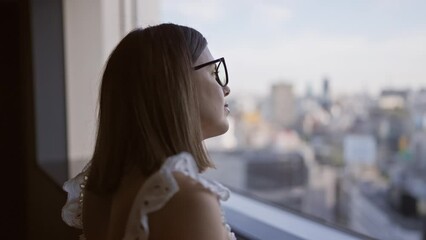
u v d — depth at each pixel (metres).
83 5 2.34
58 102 2.50
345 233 1.31
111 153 0.69
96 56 2.24
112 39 2.04
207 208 0.57
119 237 0.63
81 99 2.39
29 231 2.83
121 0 1.96
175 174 0.59
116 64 0.70
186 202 0.57
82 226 0.84
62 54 2.49
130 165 0.67
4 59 2.91
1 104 2.93
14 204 3.01
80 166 2.22
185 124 0.65
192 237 0.56
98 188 0.72
